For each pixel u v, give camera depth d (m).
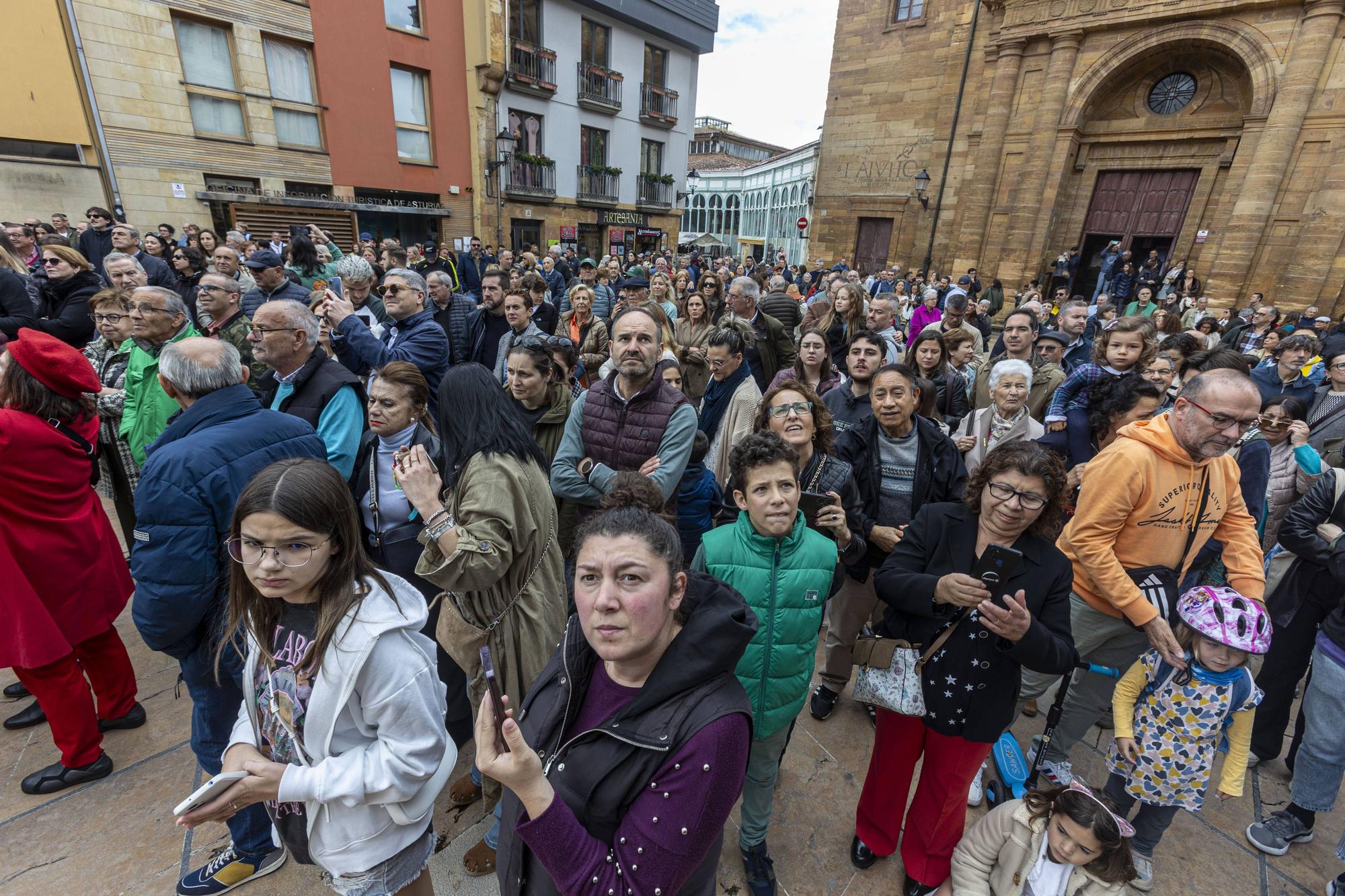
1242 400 1.89
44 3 9.07
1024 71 14.10
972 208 15.23
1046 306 11.89
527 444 1.85
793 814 2.29
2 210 9.09
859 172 18.67
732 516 2.29
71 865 1.93
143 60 10.09
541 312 5.77
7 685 2.71
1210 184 13.05
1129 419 2.71
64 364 2.01
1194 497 2.12
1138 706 2.12
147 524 1.60
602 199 18.31
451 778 2.33
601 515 1.11
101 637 2.34
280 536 1.18
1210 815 2.40
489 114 15.05
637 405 2.56
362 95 12.89
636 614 1.02
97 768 2.23
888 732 1.96
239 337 3.42
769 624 1.76
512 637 1.85
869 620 2.73
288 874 1.93
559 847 1.00
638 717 1.08
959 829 1.94
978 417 3.20
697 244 31.25
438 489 1.59
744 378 3.34
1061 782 2.36
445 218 15.08
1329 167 11.15
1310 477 3.03
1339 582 2.20
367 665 1.26
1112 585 2.10
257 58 11.30
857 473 2.70
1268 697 2.60
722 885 2.01
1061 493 1.71
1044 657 1.63
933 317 7.57
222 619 1.72
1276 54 11.38
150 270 5.62
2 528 1.91
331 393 2.53
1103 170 14.34
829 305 5.17
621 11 16.89
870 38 17.86
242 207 11.48
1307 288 11.51
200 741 1.85
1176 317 4.87
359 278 4.37
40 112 9.23
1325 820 2.38
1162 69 13.10
